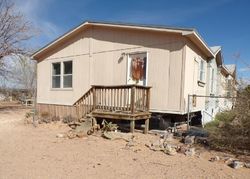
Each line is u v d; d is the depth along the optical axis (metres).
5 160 6.11
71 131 9.41
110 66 11.50
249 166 5.61
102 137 8.57
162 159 6.16
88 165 5.70
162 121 10.05
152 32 10.23
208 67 13.91
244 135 7.29
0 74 19.92
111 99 10.79
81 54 12.61
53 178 4.93
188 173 5.21
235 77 8.84
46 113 13.77
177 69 9.66
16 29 18.98
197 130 9.15
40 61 14.81
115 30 11.33
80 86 12.61
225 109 10.05
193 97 10.80
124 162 5.92
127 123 10.41
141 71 10.55
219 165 5.75
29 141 8.17
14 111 18.75
